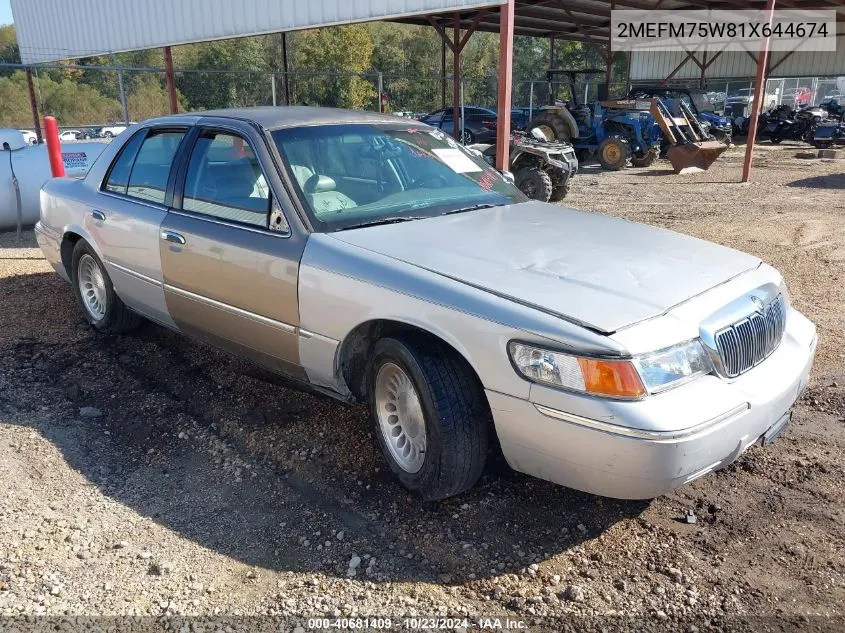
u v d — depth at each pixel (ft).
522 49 213.25
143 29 53.93
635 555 9.51
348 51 175.83
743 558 9.44
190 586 8.96
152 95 124.06
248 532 10.08
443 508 10.53
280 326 11.69
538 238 11.41
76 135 71.20
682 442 8.29
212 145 13.39
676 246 11.53
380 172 13.28
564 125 61.52
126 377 15.11
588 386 8.41
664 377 8.54
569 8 69.36
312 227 11.40
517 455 9.32
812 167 62.34
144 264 14.40
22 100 115.03
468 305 9.34
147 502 10.80
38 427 12.89
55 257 18.04
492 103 127.24
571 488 10.02
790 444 12.30
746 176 52.08
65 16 62.39
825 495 10.77
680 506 10.57
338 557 9.52
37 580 8.96
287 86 68.03
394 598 8.75
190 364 15.72
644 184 52.13
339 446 12.28
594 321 8.64
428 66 208.03
